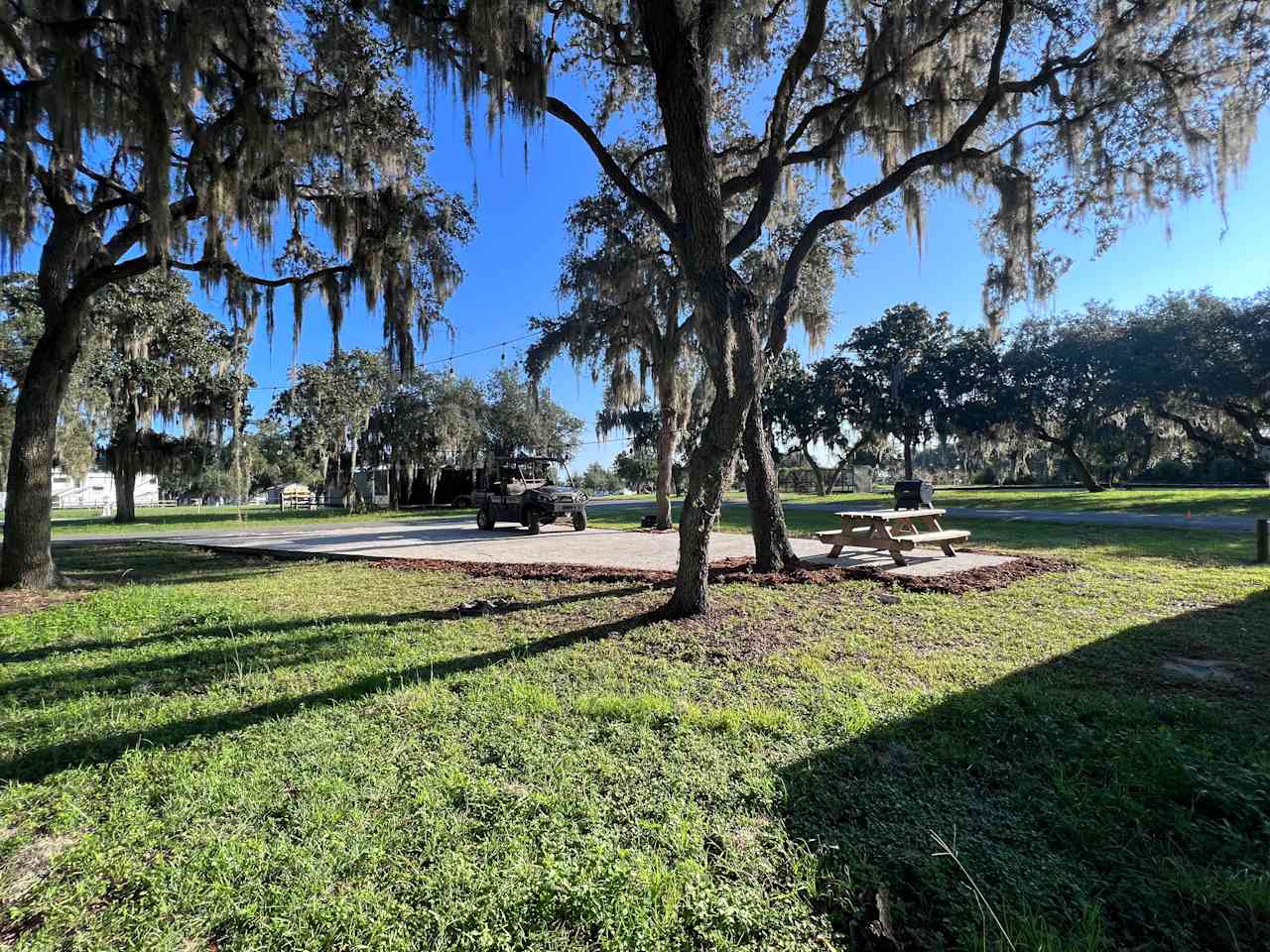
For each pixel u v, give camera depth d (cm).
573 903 178
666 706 325
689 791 243
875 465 5306
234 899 187
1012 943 162
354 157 876
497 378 3572
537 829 216
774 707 331
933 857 201
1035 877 192
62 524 2544
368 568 946
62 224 810
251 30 682
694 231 527
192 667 431
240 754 285
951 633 483
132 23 607
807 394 3684
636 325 1277
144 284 1639
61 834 229
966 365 3216
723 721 309
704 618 532
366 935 171
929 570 768
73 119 621
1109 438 3531
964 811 231
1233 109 677
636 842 210
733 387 531
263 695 371
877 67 754
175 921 179
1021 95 786
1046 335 3088
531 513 1480
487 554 1051
